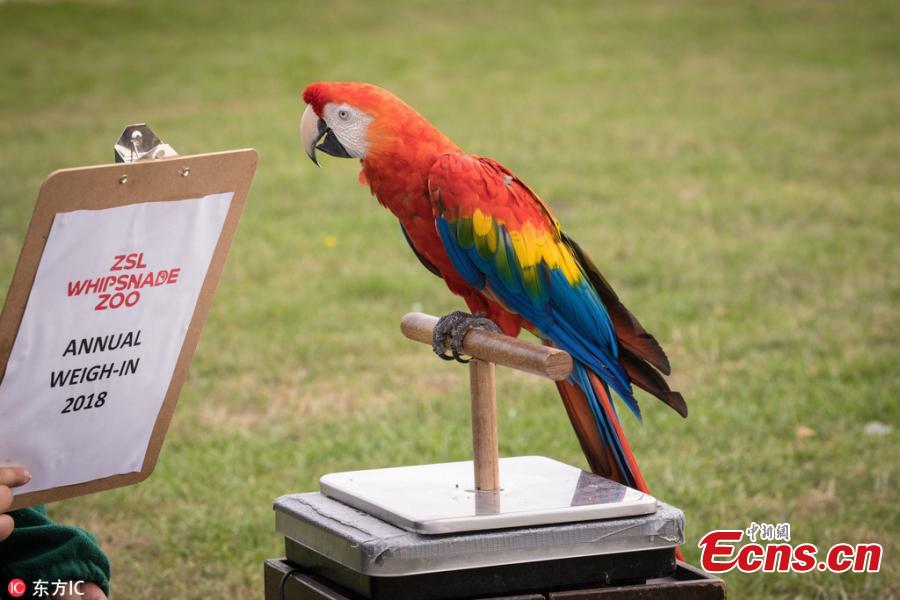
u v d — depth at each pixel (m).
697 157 11.68
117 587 3.90
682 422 5.20
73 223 1.82
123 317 1.96
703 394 5.59
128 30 20.44
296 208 10.07
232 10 22.17
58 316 1.88
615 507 2.14
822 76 16.14
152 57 18.45
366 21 21.58
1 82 16.61
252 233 9.20
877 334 6.40
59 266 1.84
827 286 7.36
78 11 21.41
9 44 19.14
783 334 6.45
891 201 9.58
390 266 8.21
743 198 9.90
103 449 2.07
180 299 2.03
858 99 14.41
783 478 4.61
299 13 22.11
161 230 1.93
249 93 16.02
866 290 7.21
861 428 5.08
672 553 2.20
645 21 21.11
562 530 2.11
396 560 2.03
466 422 5.36
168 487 4.67
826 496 4.44
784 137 12.45
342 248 8.72
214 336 6.72
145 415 2.10
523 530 2.10
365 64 17.91
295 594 2.32
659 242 8.59
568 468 2.46
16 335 1.85
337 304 7.34
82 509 4.50
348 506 2.30
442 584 2.07
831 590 3.71
